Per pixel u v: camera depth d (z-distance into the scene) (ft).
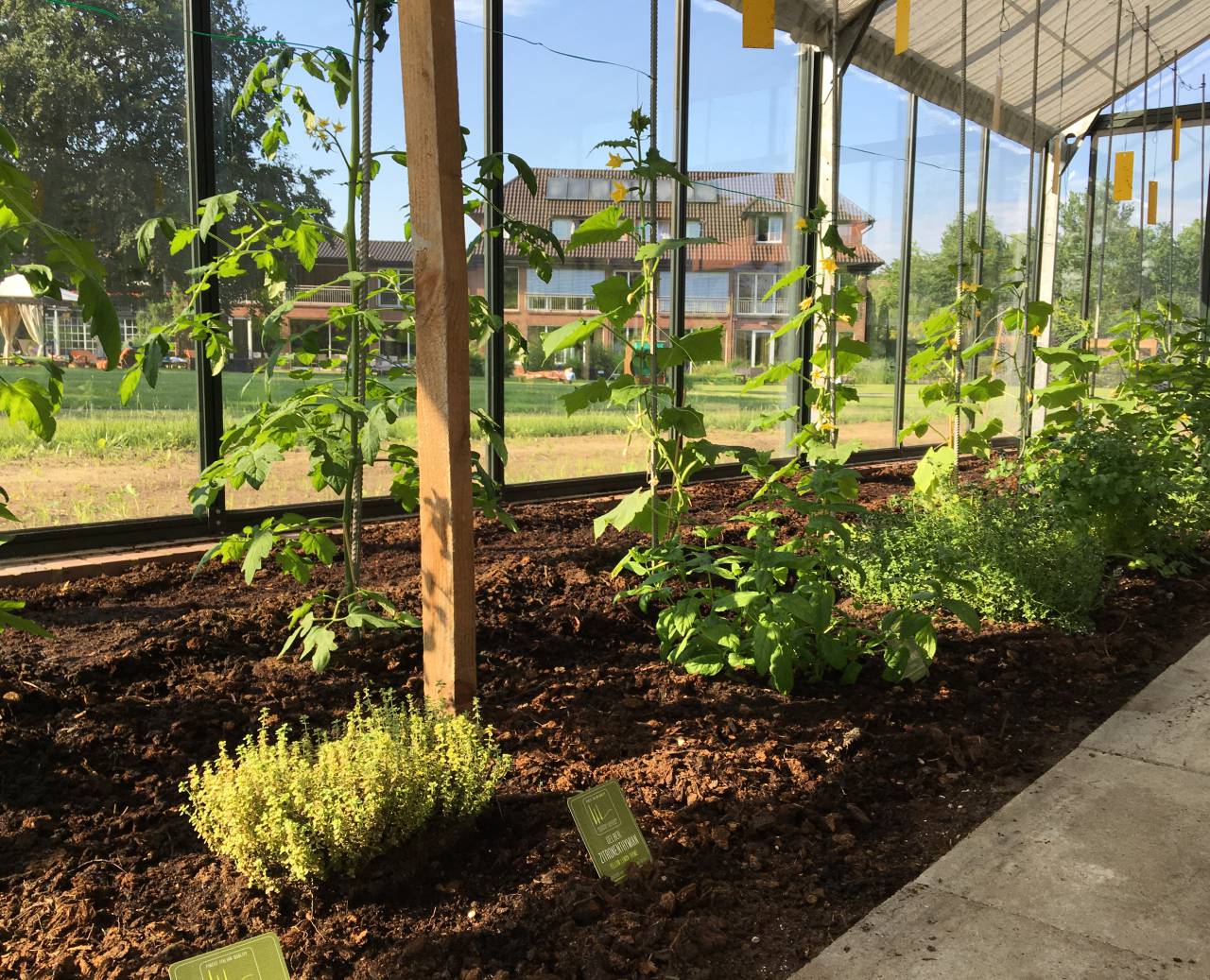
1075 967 5.57
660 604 11.85
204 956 4.91
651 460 10.54
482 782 6.69
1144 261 32.58
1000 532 12.28
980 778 8.11
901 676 9.55
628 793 7.36
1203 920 6.10
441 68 7.02
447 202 7.17
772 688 9.57
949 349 17.61
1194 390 19.29
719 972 5.46
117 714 8.16
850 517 15.99
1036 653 10.83
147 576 12.32
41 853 6.38
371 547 14.14
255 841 5.86
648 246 9.21
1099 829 7.25
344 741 6.45
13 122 12.11
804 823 7.13
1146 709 9.54
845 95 23.04
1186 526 15.85
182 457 14.17
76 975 5.22
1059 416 18.07
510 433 17.98
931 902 6.24
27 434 12.67
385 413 8.34
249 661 9.50
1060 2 23.71
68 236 5.93
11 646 9.51
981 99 27.20
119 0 12.80
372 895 5.99
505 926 5.70
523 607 11.53
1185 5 26.32
